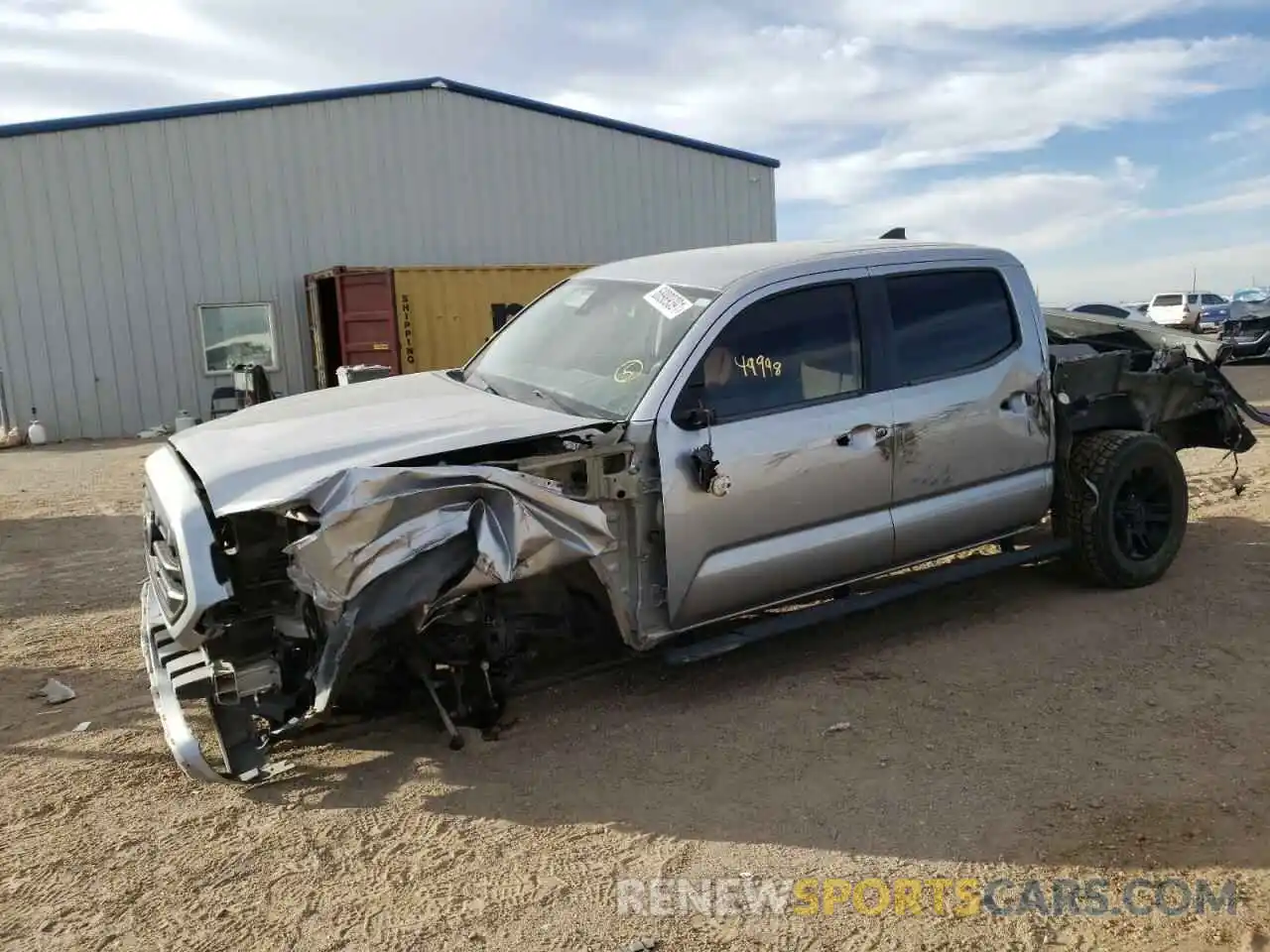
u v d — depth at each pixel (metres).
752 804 3.70
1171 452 5.96
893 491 4.94
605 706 4.59
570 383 4.71
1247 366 22.22
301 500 3.48
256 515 3.74
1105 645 5.10
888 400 4.90
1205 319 37.06
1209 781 3.72
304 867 3.38
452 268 17.91
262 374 11.78
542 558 3.94
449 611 4.02
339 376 6.29
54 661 5.41
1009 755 4.00
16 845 3.57
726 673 4.92
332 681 3.56
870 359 4.91
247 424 4.29
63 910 3.17
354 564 3.54
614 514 4.21
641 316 4.80
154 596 4.12
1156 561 5.94
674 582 4.31
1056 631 5.32
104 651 5.56
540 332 5.32
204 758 3.88
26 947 2.99
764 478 4.49
